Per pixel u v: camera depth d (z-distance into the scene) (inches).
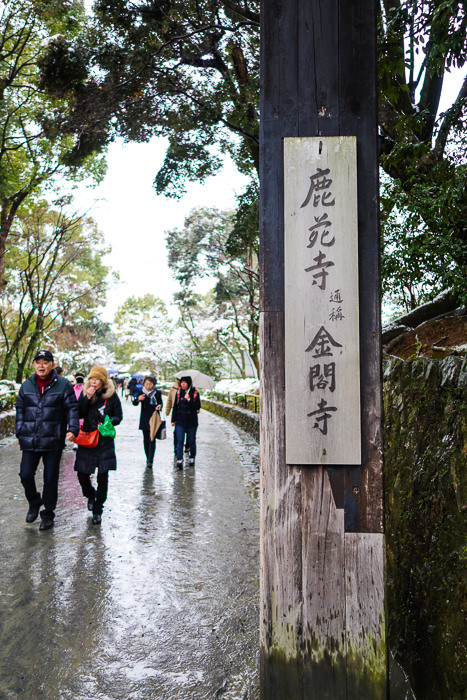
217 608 148.8
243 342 936.3
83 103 409.1
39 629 135.3
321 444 97.0
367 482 97.0
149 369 1478.8
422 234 196.9
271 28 103.5
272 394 99.7
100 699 108.0
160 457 417.4
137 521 233.6
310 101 102.0
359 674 94.4
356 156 100.0
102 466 225.8
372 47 102.3
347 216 98.9
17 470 351.6
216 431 617.6
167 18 375.9
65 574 170.7
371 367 98.4
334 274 98.7
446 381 120.7
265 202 101.6
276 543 97.7
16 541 202.8
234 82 423.5
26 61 597.3
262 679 96.8
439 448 116.4
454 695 92.7
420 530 117.7
